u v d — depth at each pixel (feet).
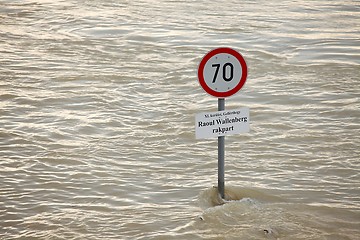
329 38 84.38
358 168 47.03
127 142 51.47
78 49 78.43
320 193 43.32
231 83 39.37
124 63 72.69
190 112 57.77
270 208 41.06
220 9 102.27
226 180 45.03
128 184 44.62
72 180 45.19
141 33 86.02
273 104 59.93
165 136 52.70
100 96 61.36
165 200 42.47
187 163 47.96
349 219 39.99
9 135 52.44
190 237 37.78
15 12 99.60
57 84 65.00
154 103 60.13
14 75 67.72
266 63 72.69
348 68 70.95
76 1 108.47
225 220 39.52
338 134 53.11
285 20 94.94
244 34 85.87
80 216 40.42
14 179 45.24
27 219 40.11
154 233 38.32
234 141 51.67
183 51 77.77
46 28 89.51
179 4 106.22
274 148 50.39
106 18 95.14
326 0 111.65
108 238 37.91
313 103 60.23
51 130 53.57
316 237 37.76
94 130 53.83
